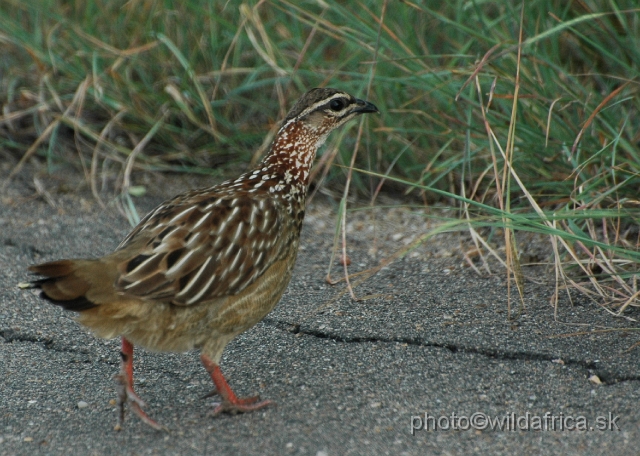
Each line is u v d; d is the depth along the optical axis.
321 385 8.34
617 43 11.60
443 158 12.57
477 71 10.05
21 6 14.54
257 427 7.66
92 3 14.45
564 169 11.44
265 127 13.41
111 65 13.94
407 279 10.68
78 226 12.24
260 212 8.33
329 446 7.33
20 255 11.42
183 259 7.65
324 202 12.95
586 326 9.23
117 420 7.86
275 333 9.46
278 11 13.62
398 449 7.27
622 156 11.34
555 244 9.64
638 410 7.72
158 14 14.24
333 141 12.45
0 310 9.99
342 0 13.64
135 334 7.64
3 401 8.20
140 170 13.77
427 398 8.04
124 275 7.36
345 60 12.87
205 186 13.38
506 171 10.33
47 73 14.05
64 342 9.33
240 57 14.05
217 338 8.06
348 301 10.12
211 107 13.59
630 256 9.56
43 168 13.84
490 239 11.12
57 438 7.61
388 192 13.09
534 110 11.64
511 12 11.81
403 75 12.65
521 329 9.25
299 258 11.40
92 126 14.18
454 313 9.69
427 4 13.27
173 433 7.62
